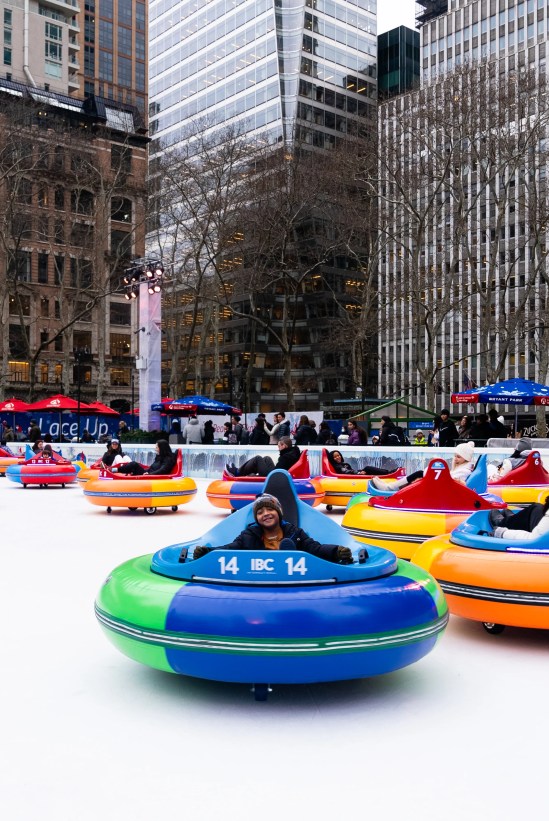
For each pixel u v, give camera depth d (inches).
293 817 121.0
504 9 3398.1
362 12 3580.2
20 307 1798.7
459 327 3297.2
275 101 3326.8
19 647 220.5
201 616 168.2
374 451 811.4
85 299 2768.2
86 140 1948.8
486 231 3026.6
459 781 134.2
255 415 1445.6
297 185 1617.9
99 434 1600.6
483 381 3245.6
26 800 127.4
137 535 461.4
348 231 1855.3
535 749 148.6
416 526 337.4
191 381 3484.3
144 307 1267.2
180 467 629.6
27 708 171.0
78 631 237.9
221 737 154.2
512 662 208.5
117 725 160.7
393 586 178.9
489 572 218.1
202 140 1868.8
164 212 1897.1
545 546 218.7
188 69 3823.8
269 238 1753.2
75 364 2839.6
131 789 131.2
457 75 1425.9
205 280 2050.9
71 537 452.8
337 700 176.9
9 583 311.7
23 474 885.2
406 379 3464.6
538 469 482.3
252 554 178.1
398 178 1481.3
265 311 3437.5
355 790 130.6
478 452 741.9
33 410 1413.6
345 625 165.3
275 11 3307.1
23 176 1963.6
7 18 3499.0
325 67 3412.9
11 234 1897.1
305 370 3378.4
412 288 1640.0
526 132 1451.8
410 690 184.2
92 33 5772.6
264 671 165.6
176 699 176.9
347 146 1605.6
